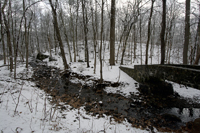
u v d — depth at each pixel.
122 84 8.73
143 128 4.18
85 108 5.47
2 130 2.42
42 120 3.43
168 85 7.06
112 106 5.86
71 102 6.02
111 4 11.41
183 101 6.24
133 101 6.39
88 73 10.96
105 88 8.34
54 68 14.29
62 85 8.89
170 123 4.50
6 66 13.73
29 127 2.78
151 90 6.97
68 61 17.14
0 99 4.21
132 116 4.96
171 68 4.99
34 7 15.40
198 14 8.98
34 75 11.03
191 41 13.26
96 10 10.54
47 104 5.08
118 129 3.93
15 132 2.44
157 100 6.37
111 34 12.51
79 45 24.06
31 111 3.82
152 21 14.80
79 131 3.33
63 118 4.09
